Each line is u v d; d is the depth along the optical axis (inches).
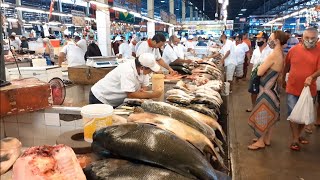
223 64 299.1
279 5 1015.0
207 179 42.5
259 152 152.7
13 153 46.6
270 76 142.6
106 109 54.8
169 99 85.0
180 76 145.9
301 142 164.7
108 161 43.0
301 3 727.1
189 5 1101.1
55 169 36.1
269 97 146.6
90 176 40.2
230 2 1002.7
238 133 183.6
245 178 126.3
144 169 40.4
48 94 65.1
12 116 72.7
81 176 37.2
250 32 924.0
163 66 158.4
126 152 43.0
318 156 147.2
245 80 390.0
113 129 45.9
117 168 40.8
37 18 561.0
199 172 42.2
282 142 166.6
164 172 40.3
